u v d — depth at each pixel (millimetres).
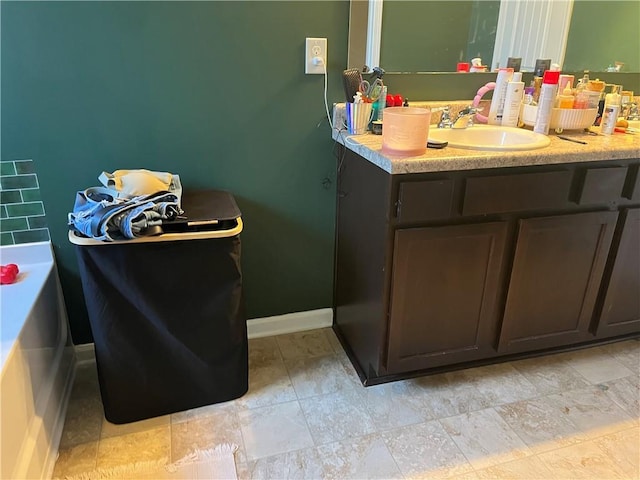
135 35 1490
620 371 1819
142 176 1483
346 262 1845
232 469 1401
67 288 1733
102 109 1548
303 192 1851
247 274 1920
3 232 1604
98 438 1504
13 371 1207
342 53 1697
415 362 1643
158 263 1381
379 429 1546
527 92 1884
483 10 1793
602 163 1526
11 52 1417
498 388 1729
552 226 1545
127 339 1447
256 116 1690
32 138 1522
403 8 1696
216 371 1589
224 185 1758
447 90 1868
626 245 1678
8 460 1142
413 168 1327
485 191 1420
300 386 1734
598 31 1984
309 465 1418
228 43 1572
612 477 1382
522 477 1382
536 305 1684
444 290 1547
